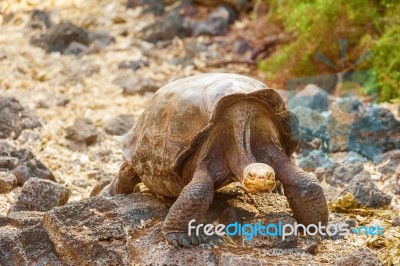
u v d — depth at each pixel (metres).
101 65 19.31
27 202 9.95
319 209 8.45
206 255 7.92
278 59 18.25
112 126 14.62
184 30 21.59
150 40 21.14
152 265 7.84
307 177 8.45
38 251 8.10
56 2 23.86
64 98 16.67
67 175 12.44
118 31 21.70
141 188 10.66
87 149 13.74
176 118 8.67
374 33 17.62
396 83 16.23
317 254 8.39
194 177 8.30
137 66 19.14
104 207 8.37
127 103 16.75
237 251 8.16
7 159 11.93
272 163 8.63
